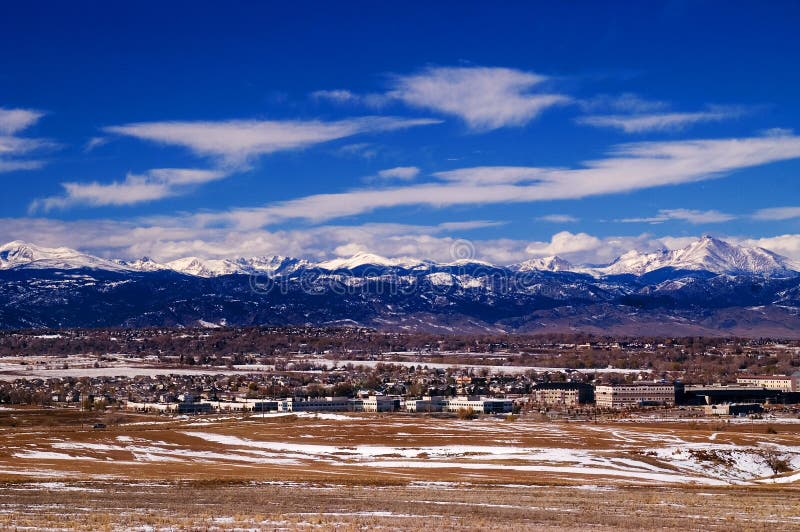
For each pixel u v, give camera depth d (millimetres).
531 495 177375
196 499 161625
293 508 149375
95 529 118438
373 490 183500
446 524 130125
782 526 134875
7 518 127688
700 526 134000
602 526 132875
